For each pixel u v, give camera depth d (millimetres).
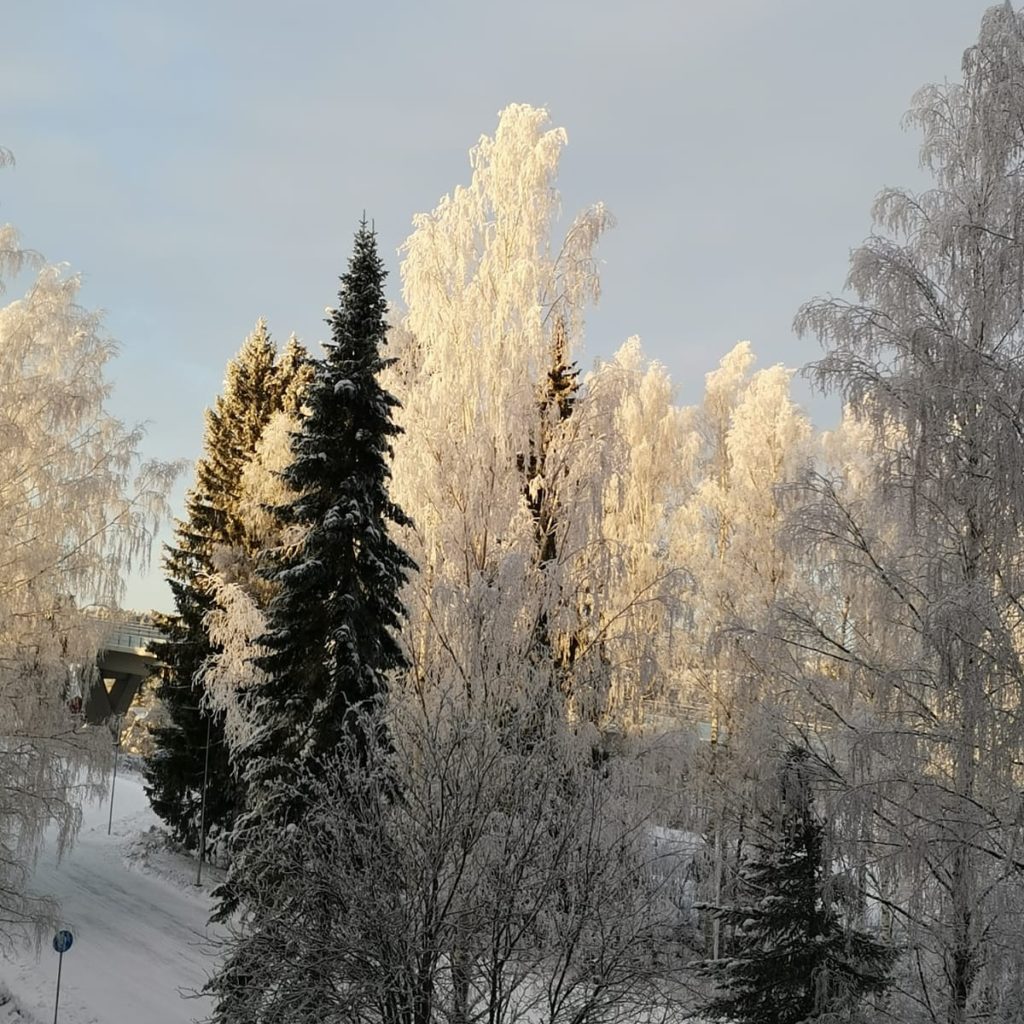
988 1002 10492
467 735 11734
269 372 33812
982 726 10633
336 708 14703
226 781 25906
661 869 15414
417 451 17625
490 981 10688
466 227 18547
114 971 18500
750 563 23500
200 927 21906
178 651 27766
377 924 10383
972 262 11859
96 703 41656
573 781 12984
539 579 16406
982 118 11914
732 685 19000
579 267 18344
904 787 11055
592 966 10562
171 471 20016
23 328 18859
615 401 17703
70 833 18766
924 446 11422
